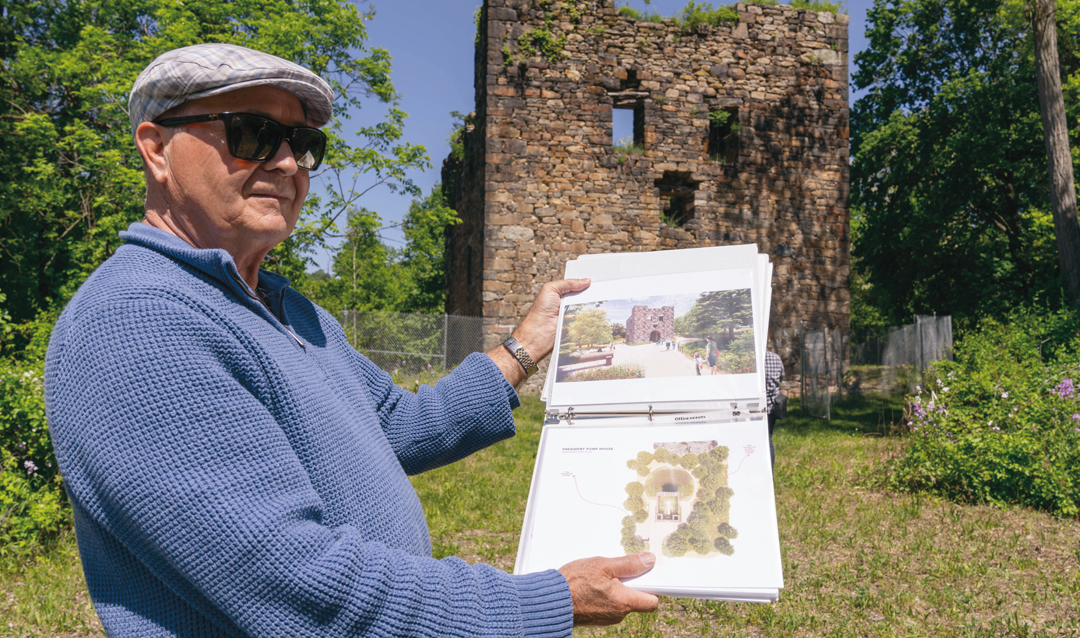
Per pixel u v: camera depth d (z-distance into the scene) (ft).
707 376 4.87
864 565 14.53
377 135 39.37
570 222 46.11
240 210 3.59
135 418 2.68
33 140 38.40
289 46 35.78
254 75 3.49
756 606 12.42
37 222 43.39
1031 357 27.14
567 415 5.03
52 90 40.91
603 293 5.65
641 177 47.26
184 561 2.63
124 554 2.94
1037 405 20.36
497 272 45.11
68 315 3.01
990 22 55.16
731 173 48.78
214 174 3.51
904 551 15.24
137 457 2.65
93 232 35.06
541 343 5.53
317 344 4.18
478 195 48.29
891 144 60.34
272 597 2.66
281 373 3.21
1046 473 18.04
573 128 46.39
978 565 14.16
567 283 5.81
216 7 35.42
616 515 4.40
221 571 2.64
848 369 46.73
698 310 5.26
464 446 4.81
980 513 17.79
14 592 12.57
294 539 2.73
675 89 48.06
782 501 19.57
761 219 48.93
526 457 26.48
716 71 48.65
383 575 2.88
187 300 3.05
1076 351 26.94
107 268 3.24
